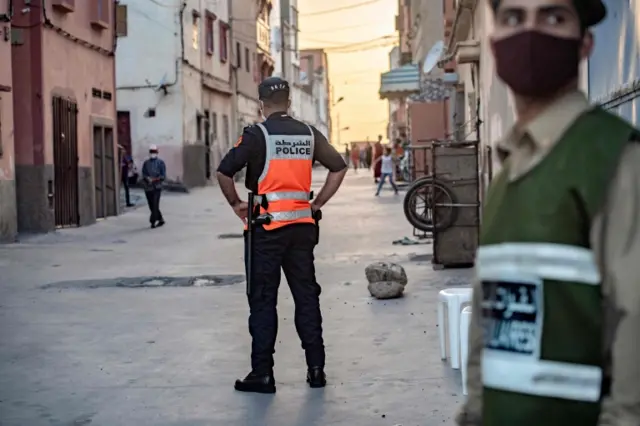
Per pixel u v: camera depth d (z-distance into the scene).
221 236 18.67
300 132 6.36
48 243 17.27
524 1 2.22
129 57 36.25
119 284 11.82
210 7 41.66
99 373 7.02
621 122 2.14
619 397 2.06
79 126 21.28
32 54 18.95
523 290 2.18
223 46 44.41
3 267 13.72
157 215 20.95
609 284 2.07
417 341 7.83
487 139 14.19
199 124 39.25
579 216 2.11
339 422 5.66
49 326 8.93
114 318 9.34
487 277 2.27
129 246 16.78
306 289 6.50
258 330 6.39
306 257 6.47
